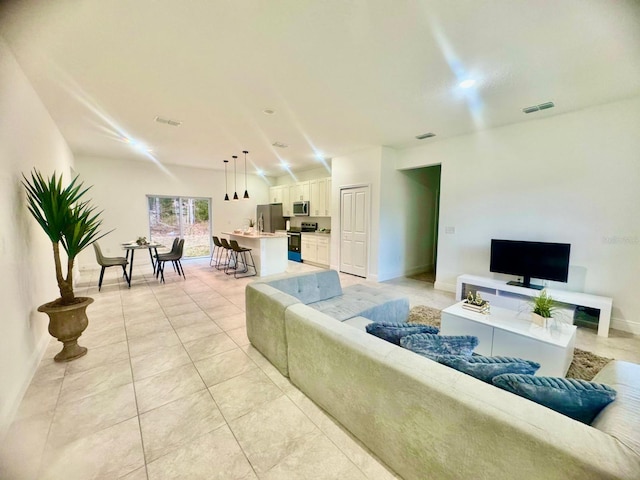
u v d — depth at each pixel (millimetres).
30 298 2227
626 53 2062
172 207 7129
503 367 1151
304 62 2240
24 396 1852
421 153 4754
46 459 1381
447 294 4309
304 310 1909
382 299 2904
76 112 3264
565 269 3148
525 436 838
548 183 3398
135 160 6371
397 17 1723
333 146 4914
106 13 1689
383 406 1289
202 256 7703
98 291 4363
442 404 1046
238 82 2570
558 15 1680
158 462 1368
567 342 1930
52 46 2018
